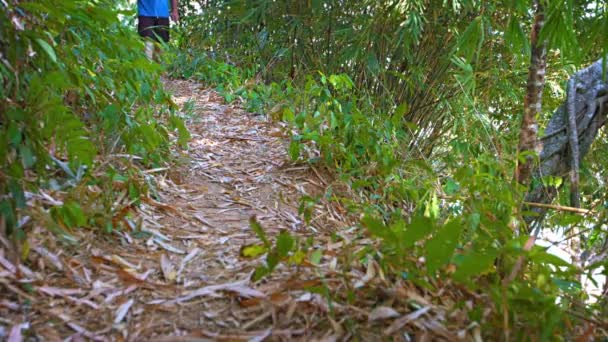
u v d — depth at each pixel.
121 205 2.01
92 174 2.06
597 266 1.69
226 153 3.12
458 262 1.41
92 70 2.23
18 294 1.39
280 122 3.79
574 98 3.11
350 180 2.90
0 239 1.50
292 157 2.89
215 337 1.32
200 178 2.66
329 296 1.39
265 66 5.41
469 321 1.44
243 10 5.19
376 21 4.21
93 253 1.67
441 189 2.87
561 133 3.12
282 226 2.23
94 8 1.79
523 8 2.20
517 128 4.45
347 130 3.04
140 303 1.45
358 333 1.37
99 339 1.29
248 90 4.60
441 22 4.36
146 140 2.27
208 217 2.21
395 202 2.83
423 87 4.49
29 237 1.60
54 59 1.60
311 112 3.77
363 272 1.70
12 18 1.62
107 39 2.30
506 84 4.31
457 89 4.53
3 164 1.50
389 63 4.67
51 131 1.63
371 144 2.97
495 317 1.40
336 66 4.84
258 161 3.05
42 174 1.74
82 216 1.66
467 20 4.24
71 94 2.23
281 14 5.00
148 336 1.32
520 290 1.35
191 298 1.50
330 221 2.41
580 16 2.45
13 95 1.66
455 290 1.56
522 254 1.42
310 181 2.85
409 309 1.47
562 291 1.59
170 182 2.49
